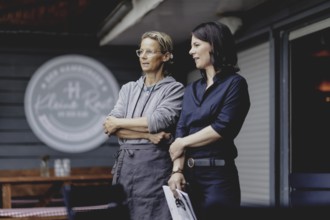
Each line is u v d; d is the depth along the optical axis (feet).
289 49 21.34
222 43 11.09
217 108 10.93
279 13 21.31
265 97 22.97
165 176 11.91
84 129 31.09
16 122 30.30
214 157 10.80
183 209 9.67
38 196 26.78
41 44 30.66
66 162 25.27
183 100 11.52
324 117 21.07
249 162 24.38
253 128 23.97
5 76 30.25
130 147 12.04
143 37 12.52
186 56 31.19
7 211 19.97
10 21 29.04
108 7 27.89
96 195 8.37
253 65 23.91
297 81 21.36
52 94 30.76
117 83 31.58
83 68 31.14
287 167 21.34
